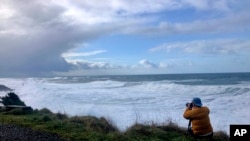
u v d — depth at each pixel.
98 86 60.09
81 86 61.25
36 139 8.54
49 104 30.34
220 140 9.22
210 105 27.20
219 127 17.77
